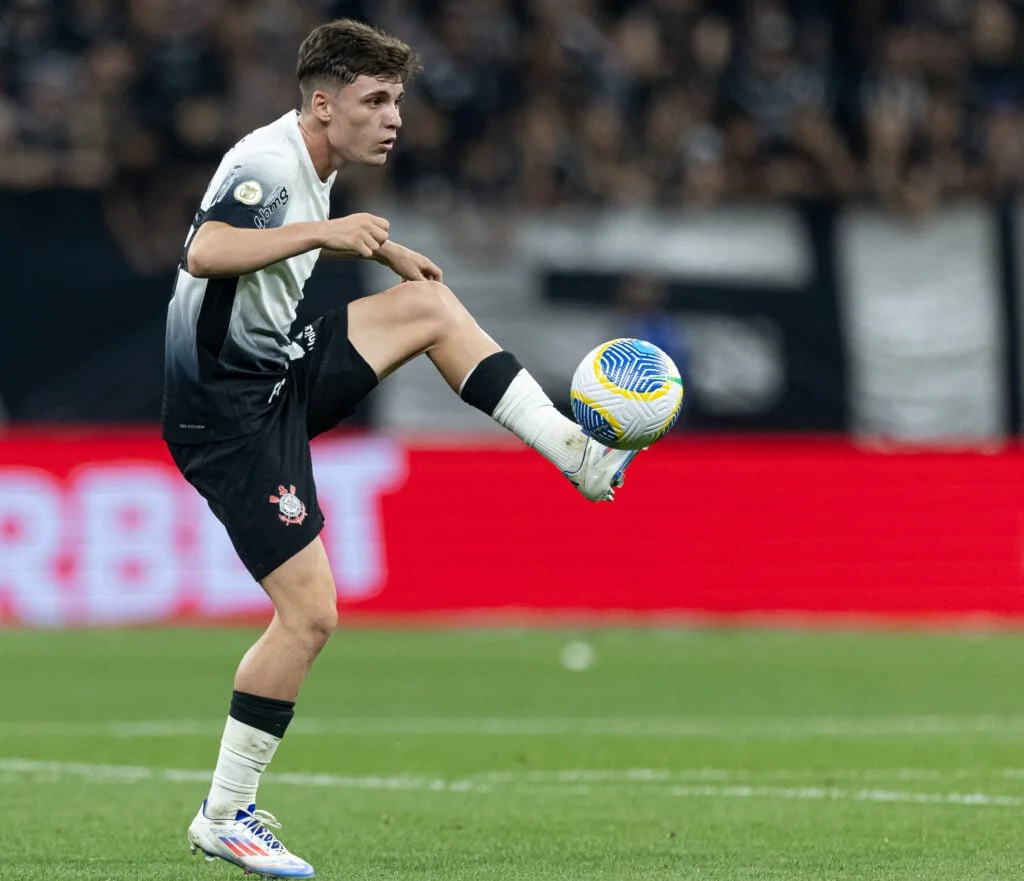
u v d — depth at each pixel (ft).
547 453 67.92
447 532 181.37
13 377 190.49
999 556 186.29
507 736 109.91
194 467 65.41
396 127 65.00
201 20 214.07
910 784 90.58
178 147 205.16
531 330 205.67
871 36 234.17
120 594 174.09
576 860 69.41
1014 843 73.20
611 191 213.46
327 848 72.54
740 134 226.17
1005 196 226.99
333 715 119.85
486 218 206.80
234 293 63.57
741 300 208.03
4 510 172.76
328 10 220.84
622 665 149.07
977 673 143.84
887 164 222.48
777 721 116.98
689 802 84.79
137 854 71.05
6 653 153.89
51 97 205.87
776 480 185.47
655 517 184.14
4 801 84.99
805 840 74.08
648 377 65.16
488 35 221.66
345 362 67.05
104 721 116.37
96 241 194.90
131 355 193.26
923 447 188.75
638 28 230.89
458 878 65.36
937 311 212.02
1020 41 243.19
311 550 64.85
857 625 183.42
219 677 139.23
